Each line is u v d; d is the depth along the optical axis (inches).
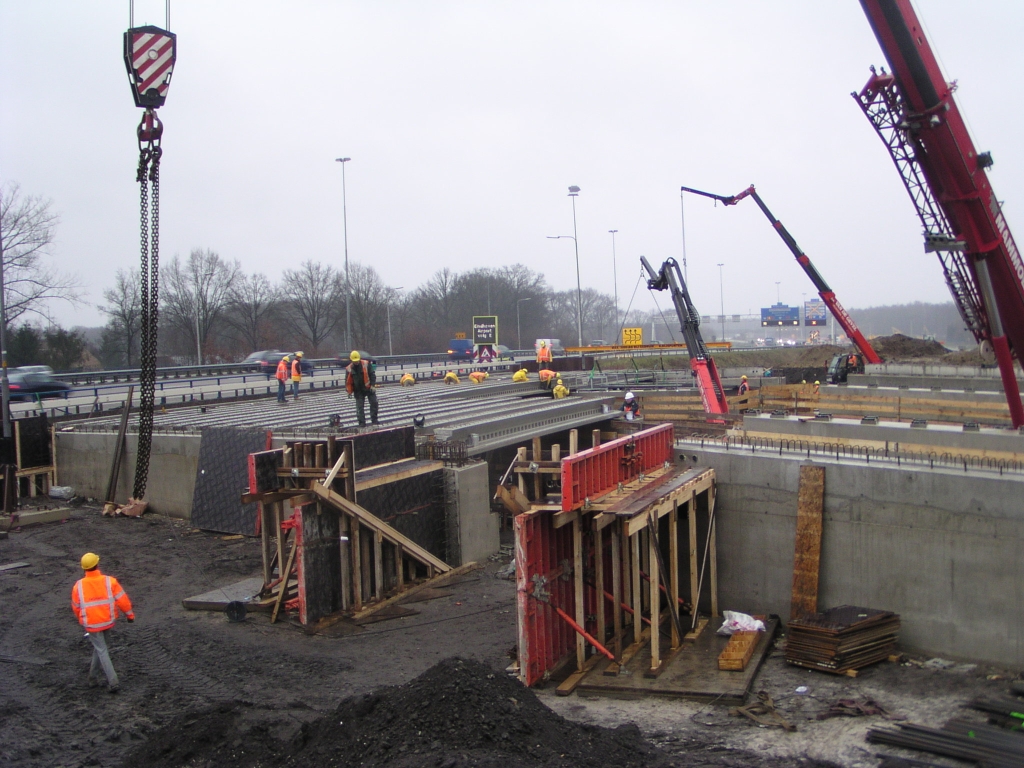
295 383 1266.0
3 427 1000.2
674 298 1190.9
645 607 636.7
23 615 577.0
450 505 749.9
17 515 848.9
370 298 3476.9
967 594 537.6
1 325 986.7
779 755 399.5
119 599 449.7
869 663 532.1
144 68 610.2
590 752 350.3
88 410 1273.4
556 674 529.0
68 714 406.6
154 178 692.1
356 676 487.8
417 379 1952.5
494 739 338.0
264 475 601.9
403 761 312.8
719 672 519.2
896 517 564.7
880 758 395.2
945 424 739.4
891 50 701.3
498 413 1061.1
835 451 636.1
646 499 533.3
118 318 2623.0
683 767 363.3
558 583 544.1
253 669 490.0
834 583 591.8
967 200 751.7
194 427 923.4
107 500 940.0
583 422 1089.4
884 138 775.1
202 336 2819.9
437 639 567.5
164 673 476.1
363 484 644.1
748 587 637.9
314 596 585.9
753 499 633.6
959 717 445.1
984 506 529.7
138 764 343.0
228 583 664.4
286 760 337.4
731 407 1349.7
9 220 1820.9
